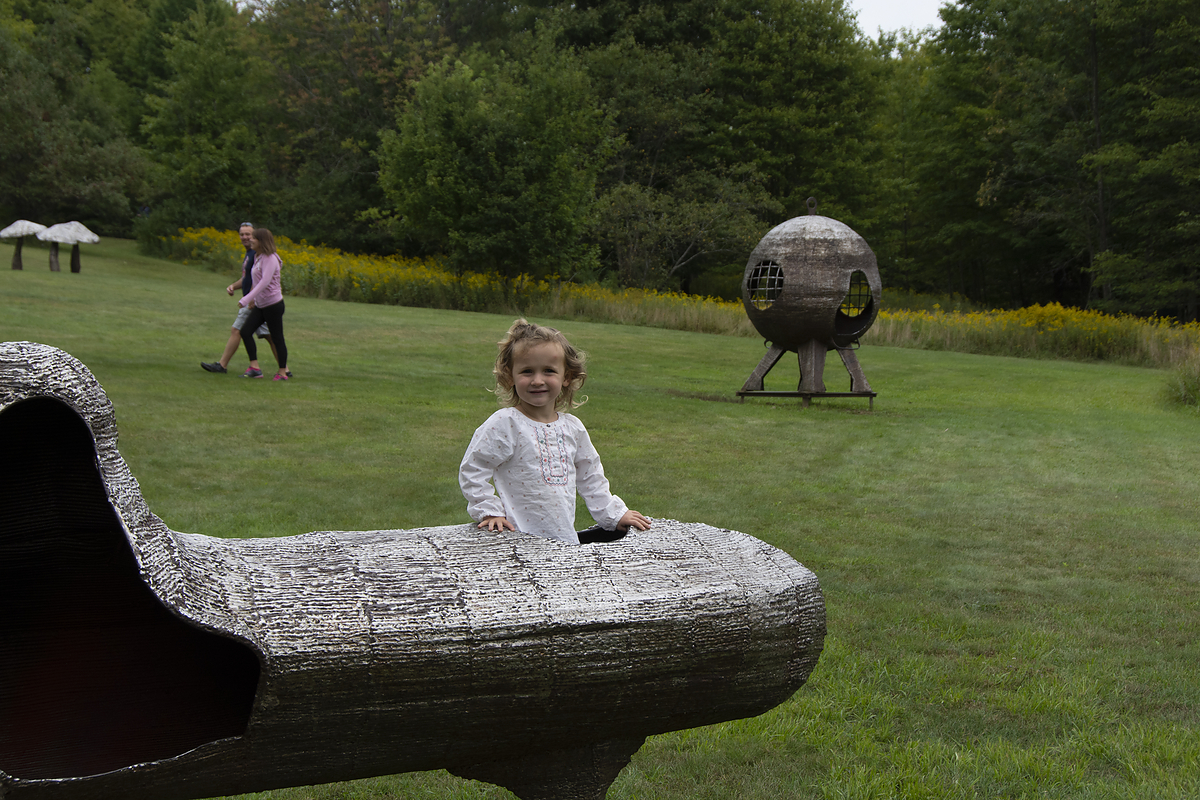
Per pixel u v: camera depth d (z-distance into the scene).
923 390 13.99
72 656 1.87
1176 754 3.11
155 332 13.34
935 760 3.08
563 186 26.02
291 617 1.70
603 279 35.44
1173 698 3.62
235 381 10.05
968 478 7.84
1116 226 34.62
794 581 2.20
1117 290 32.53
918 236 46.81
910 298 41.94
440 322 18.73
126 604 1.93
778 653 2.12
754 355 17.77
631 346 18.30
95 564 1.89
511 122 25.30
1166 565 5.48
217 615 1.64
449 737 1.86
